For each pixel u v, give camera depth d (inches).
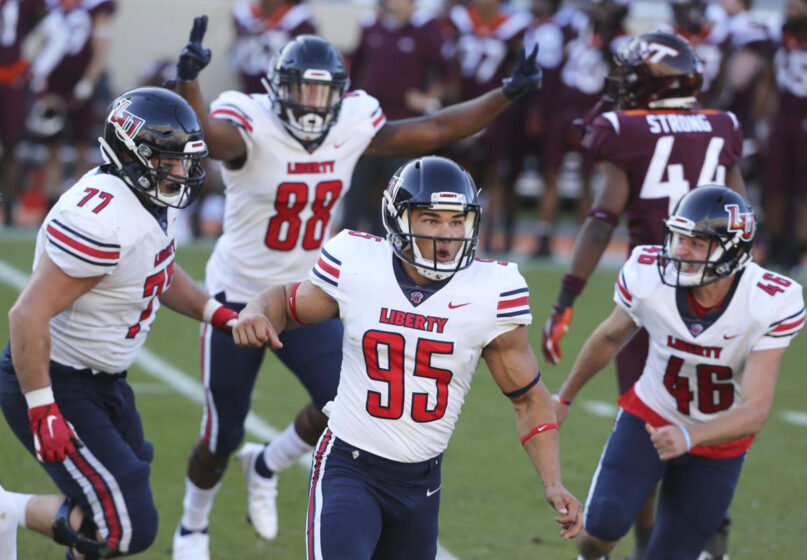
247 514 707.4
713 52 1491.1
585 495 764.6
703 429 509.4
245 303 689.6
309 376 655.1
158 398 946.1
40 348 505.4
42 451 508.1
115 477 539.2
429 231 468.1
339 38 2015.3
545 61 1483.8
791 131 1428.4
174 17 1932.8
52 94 1524.4
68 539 546.3
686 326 551.8
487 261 491.2
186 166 522.6
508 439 887.7
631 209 677.9
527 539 693.9
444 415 484.7
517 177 1544.0
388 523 495.2
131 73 1925.4
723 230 533.0
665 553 570.3
